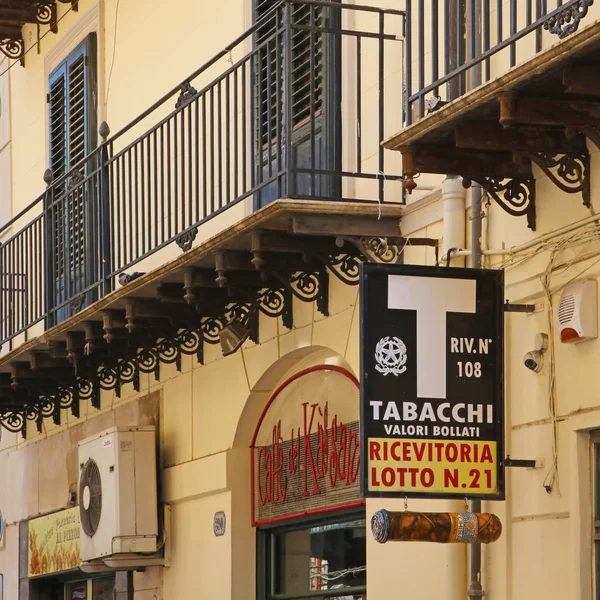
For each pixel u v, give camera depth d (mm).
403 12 27422
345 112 29859
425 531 21891
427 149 22562
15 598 48438
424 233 26562
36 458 47438
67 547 42938
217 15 36344
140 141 32469
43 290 41406
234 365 34125
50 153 47062
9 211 51344
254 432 33969
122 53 42188
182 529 36594
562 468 22406
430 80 27109
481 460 22234
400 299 22281
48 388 42781
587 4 18641
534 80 19719
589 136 20578
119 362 38812
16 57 49969
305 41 31375
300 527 32531
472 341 22453
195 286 29953
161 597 37469
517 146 21703
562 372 22594
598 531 21812
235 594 33438
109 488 36906
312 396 31781
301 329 30984
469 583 24297
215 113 36625
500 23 22031
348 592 30203
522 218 23766
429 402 22141
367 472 21734
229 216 35281
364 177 26703
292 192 26172
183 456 36625
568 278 22500
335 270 27781
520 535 23328
